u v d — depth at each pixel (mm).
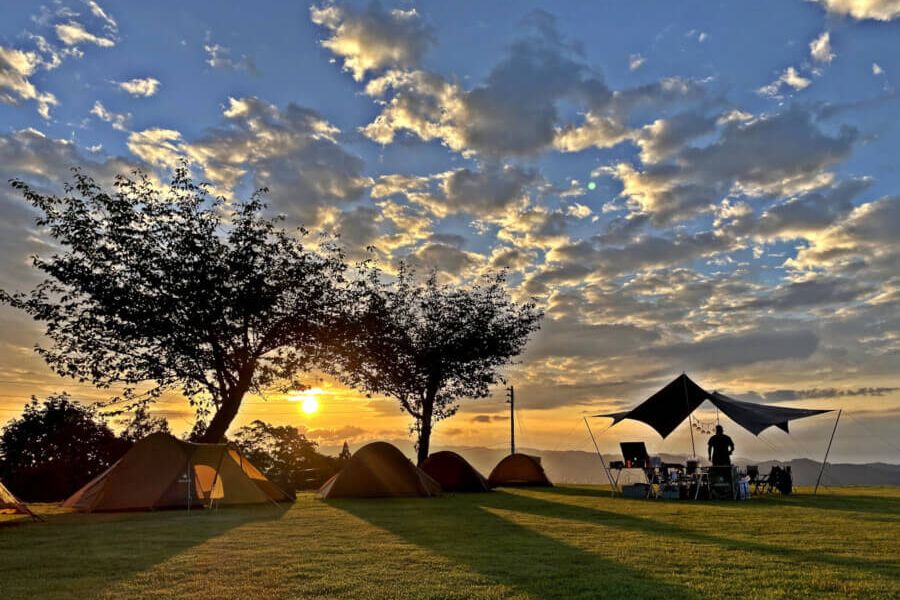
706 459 21375
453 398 34594
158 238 23594
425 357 32156
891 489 25422
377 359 31250
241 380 24406
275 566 7914
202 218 24109
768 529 11430
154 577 7301
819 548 9195
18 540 10352
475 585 6816
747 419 21328
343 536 10688
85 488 16641
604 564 7961
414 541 10062
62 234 22734
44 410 33719
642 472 22719
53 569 7801
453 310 33312
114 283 22719
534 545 9562
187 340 23422
